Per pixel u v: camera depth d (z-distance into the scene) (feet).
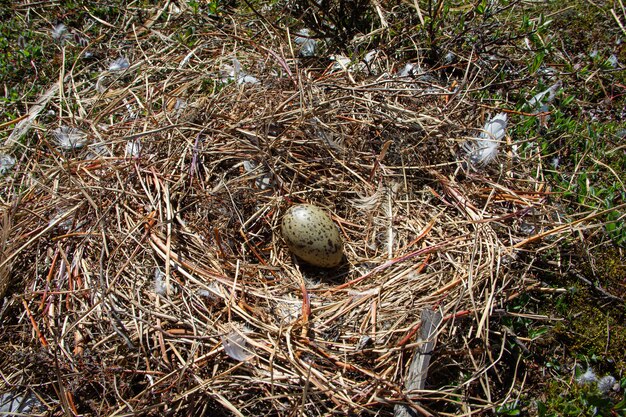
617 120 2.09
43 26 2.43
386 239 1.81
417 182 1.90
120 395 1.43
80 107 2.01
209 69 2.22
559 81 2.10
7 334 1.55
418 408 1.37
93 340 1.52
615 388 1.54
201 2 2.48
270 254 1.82
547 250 1.73
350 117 1.97
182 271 1.60
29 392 1.48
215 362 1.48
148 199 1.74
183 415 1.44
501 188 1.78
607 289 1.71
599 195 1.84
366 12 2.36
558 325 1.65
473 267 1.61
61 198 1.71
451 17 2.36
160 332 1.49
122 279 1.61
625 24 2.34
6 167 1.90
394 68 2.20
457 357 1.54
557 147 2.00
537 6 2.43
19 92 2.18
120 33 2.38
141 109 2.01
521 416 1.53
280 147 1.89
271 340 1.49
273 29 2.23
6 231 1.58
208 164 1.85
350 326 1.56
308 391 1.41
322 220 1.73
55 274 1.63
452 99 1.93
